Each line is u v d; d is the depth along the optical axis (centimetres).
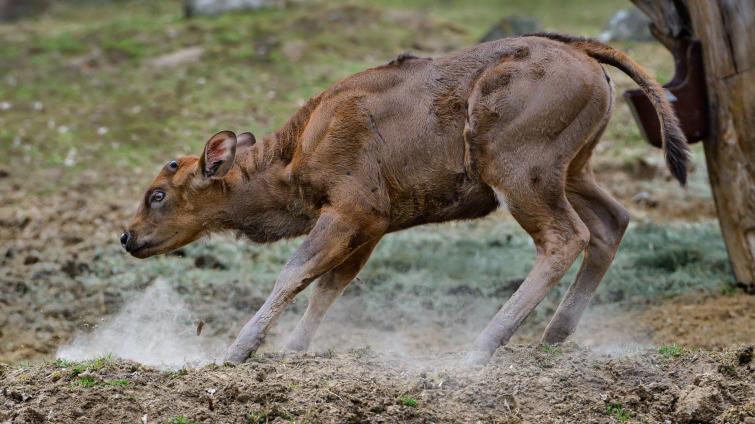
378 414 1216
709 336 1859
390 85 1517
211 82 3506
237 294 2139
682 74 2009
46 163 3005
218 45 3762
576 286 1576
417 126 1495
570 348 1458
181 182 1591
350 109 1509
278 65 3625
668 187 2820
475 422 1230
